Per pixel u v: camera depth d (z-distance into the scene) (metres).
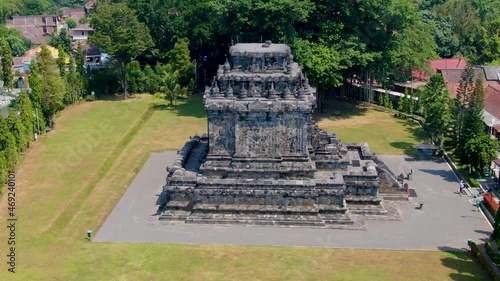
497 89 103.88
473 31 158.12
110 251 54.75
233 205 61.56
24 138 85.31
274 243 56.59
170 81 116.00
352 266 51.88
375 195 64.06
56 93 97.81
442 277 49.72
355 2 100.62
